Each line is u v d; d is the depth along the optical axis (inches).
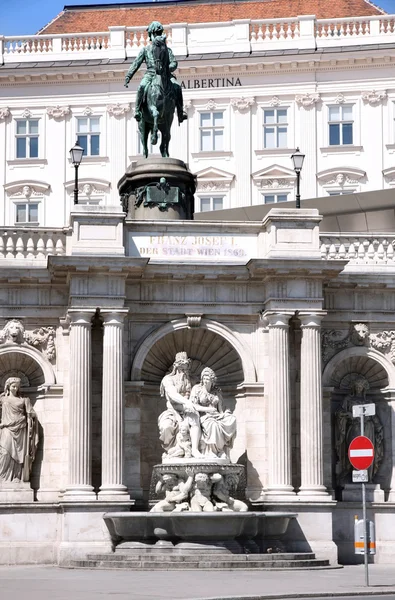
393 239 2573.8
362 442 1862.7
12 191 3939.5
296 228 2460.6
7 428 2400.3
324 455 2502.5
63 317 2450.8
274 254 2444.6
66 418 2410.2
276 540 2345.0
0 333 2442.2
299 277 2443.4
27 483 2397.9
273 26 3949.3
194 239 2480.3
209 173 3895.2
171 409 2393.0
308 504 2383.1
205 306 2471.7
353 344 2539.4
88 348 2381.9
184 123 3914.9
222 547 2228.1
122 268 2381.9
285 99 3912.4
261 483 2440.9
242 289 2484.0
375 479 2534.5
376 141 3887.8
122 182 2640.3
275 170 3880.4
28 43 3998.5
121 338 2390.5
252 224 2491.4
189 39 3959.2
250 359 2469.2
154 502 2386.8
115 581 1882.4
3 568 2258.9
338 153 3892.7
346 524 2477.9
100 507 2330.2
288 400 2427.4
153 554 2183.8
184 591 1707.7
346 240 2573.8
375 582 1899.6
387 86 3892.7
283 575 2031.3
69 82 3959.2
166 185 2578.7
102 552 2300.7
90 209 2415.1
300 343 2465.6
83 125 3959.2
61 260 2361.0
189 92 3922.2
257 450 2448.3
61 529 2363.4
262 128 3914.9
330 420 2519.7
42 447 2426.2
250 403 2458.2
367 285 2527.1
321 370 2469.2
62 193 3937.0
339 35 3941.9
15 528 2361.0
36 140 3966.5
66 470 2385.6
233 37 3946.9
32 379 2470.5
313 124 3900.1
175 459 2326.5
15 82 3966.5
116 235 2412.6
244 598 1619.1
